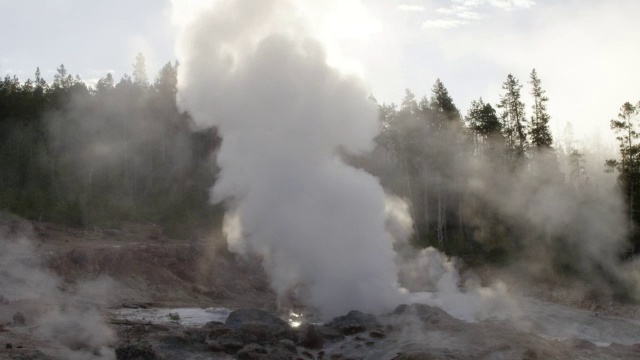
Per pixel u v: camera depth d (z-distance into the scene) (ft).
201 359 57.57
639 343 65.46
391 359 57.00
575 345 61.52
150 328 68.03
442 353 56.65
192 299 114.93
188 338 61.77
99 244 130.21
